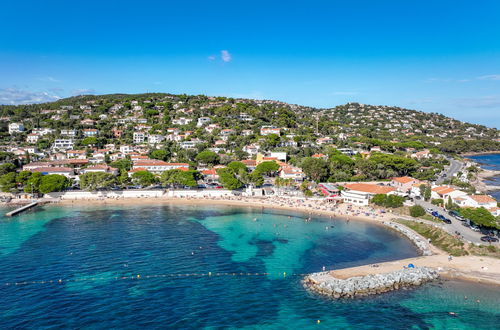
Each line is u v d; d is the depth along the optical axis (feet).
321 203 565.53
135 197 614.75
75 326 222.69
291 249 363.76
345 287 271.08
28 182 592.60
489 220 377.09
